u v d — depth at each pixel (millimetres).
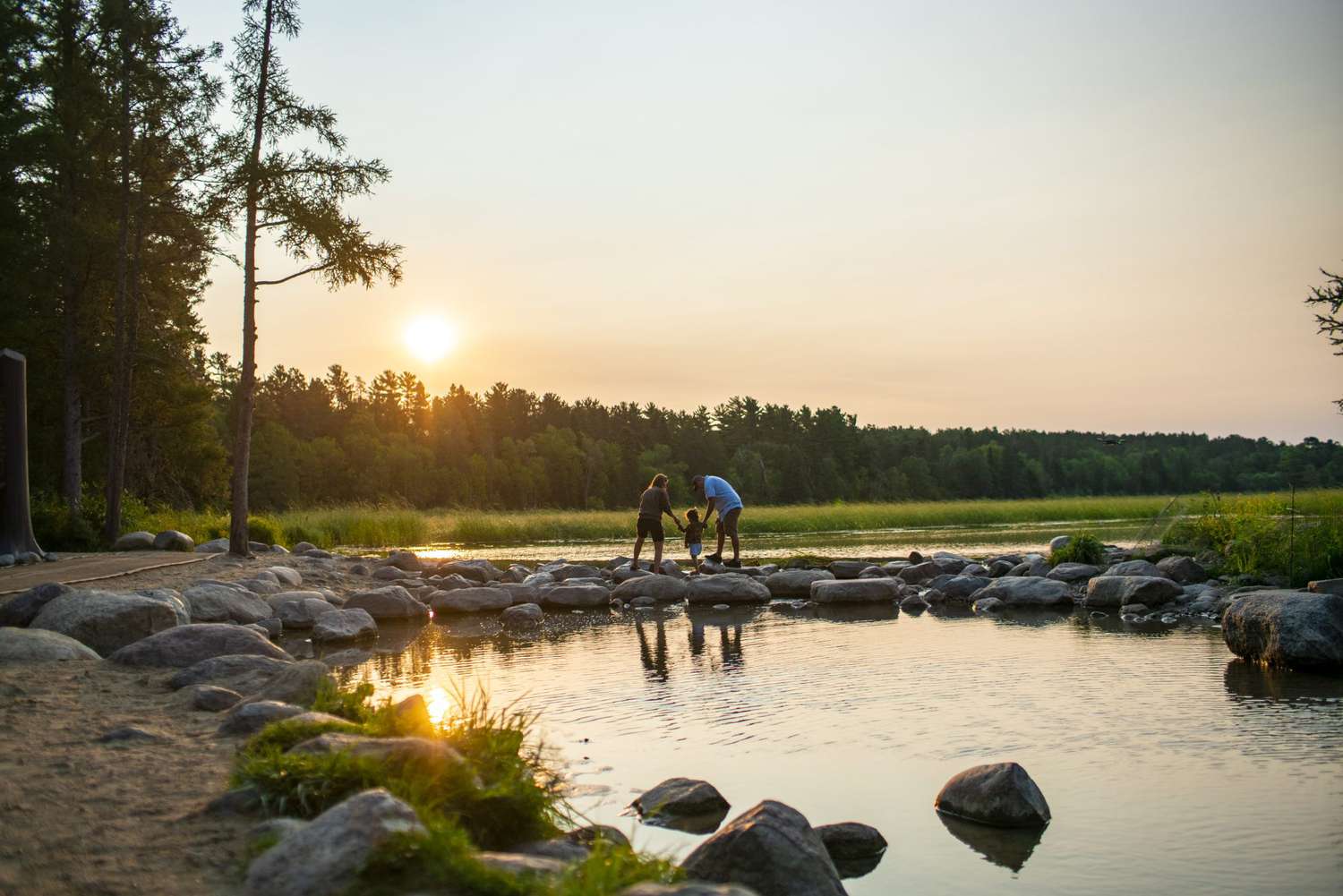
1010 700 7684
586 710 7695
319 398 110250
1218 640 10375
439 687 8648
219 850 3518
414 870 2941
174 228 24406
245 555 18125
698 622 13148
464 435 116562
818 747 6477
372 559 22391
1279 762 5871
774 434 120938
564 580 17906
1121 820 5008
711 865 4125
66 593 9375
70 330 25891
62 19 24797
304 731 4773
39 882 3236
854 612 13805
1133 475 131250
